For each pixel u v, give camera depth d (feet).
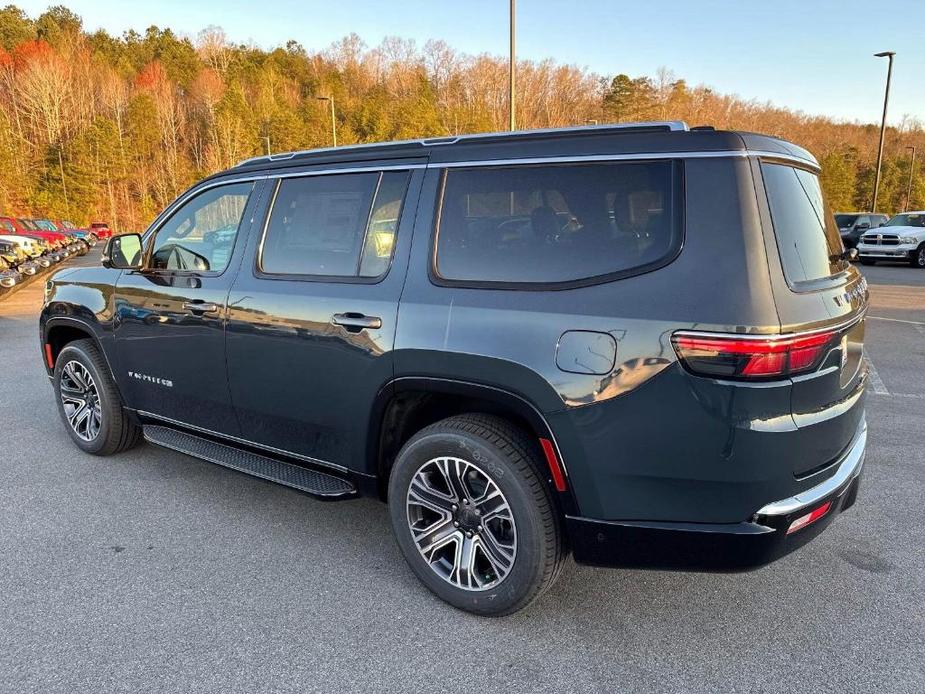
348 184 10.16
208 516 11.99
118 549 10.74
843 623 8.79
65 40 376.89
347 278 9.85
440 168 9.26
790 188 8.04
